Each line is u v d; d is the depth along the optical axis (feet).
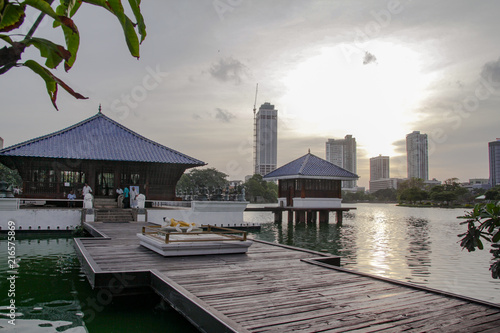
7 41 5.81
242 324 14.38
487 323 14.67
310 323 14.57
